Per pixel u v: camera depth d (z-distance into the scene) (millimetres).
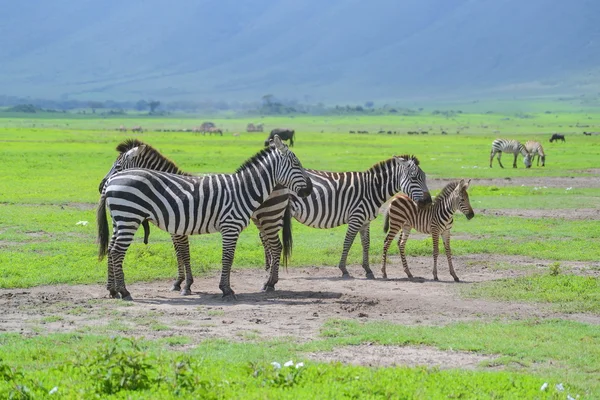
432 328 17625
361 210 24859
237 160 71125
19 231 30766
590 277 23594
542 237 32281
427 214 24234
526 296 21328
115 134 146000
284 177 21828
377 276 25062
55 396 11375
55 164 65562
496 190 49688
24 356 14406
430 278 24766
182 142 116812
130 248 26266
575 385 13508
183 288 21844
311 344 15953
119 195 20406
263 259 26500
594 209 40938
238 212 21281
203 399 11367
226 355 14898
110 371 12086
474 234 32750
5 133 130375
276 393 11711
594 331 17594
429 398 11945
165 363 13258
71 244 27750
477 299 21219
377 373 13195
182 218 20875
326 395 11695
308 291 22234
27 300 19953
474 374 13625
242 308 19656
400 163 24734
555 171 66688
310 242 30422
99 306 19484
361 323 18125
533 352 15734
